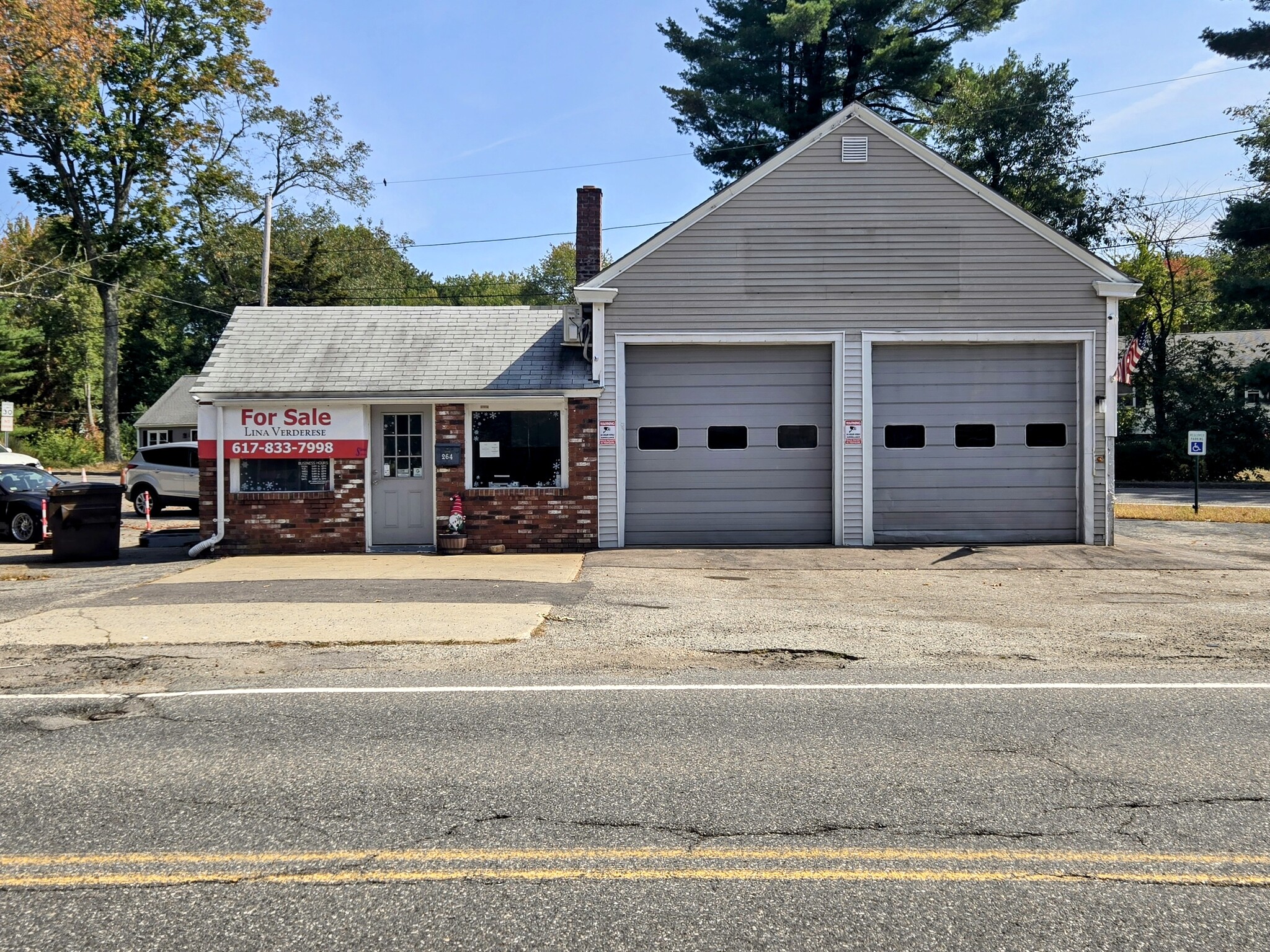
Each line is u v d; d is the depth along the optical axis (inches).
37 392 2149.4
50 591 474.3
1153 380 1577.3
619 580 501.7
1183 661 317.4
